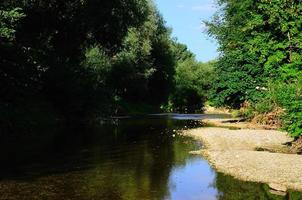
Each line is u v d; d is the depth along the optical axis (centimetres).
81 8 4056
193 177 1680
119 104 6831
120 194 1399
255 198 1378
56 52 4378
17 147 2420
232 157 2080
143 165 1922
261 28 3938
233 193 1440
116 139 2902
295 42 3591
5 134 2958
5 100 3256
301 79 2725
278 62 3788
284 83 3556
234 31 4634
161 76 8294
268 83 3928
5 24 2827
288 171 1752
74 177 1650
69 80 4294
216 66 4416
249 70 4125
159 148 2472
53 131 3353
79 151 2314
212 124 4384
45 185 1513
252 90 4109
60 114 4250
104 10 4091
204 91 9925
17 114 3238
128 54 6950
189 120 5122
